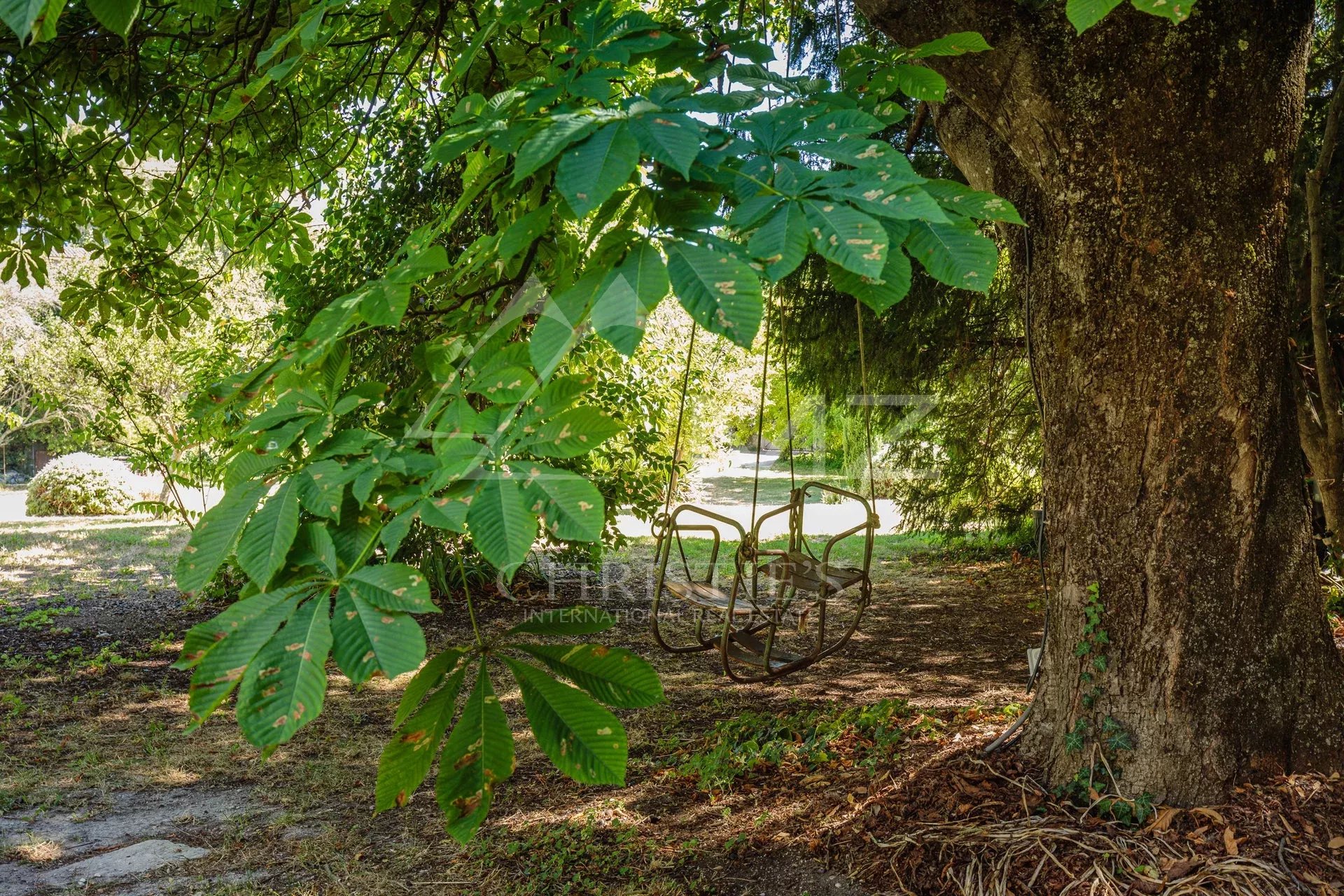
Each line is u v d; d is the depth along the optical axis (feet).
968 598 28.76
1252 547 9.63
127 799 14.19
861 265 3.70
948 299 25.32
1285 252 9.83
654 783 14.24
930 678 19.80
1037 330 10.61
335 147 21.27
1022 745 11.06
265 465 4.99
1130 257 9.48
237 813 13.66
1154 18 9.02
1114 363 9.70
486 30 6.63
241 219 21.91
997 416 29.89
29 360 51.11
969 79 9.61
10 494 74.54
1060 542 10.46
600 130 4.16
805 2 19.71
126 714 18.44
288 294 21.11
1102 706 9.98
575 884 11.16
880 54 6.77
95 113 18.44
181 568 4.11
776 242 3.90
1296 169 17.83
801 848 11.09
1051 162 9.77
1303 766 9.68
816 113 4.93
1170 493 9.56
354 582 3.62
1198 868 8.61
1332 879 8.33
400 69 18.13
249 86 6.53
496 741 4.06
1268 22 9.17
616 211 5.19
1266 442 9.61
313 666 3.25
